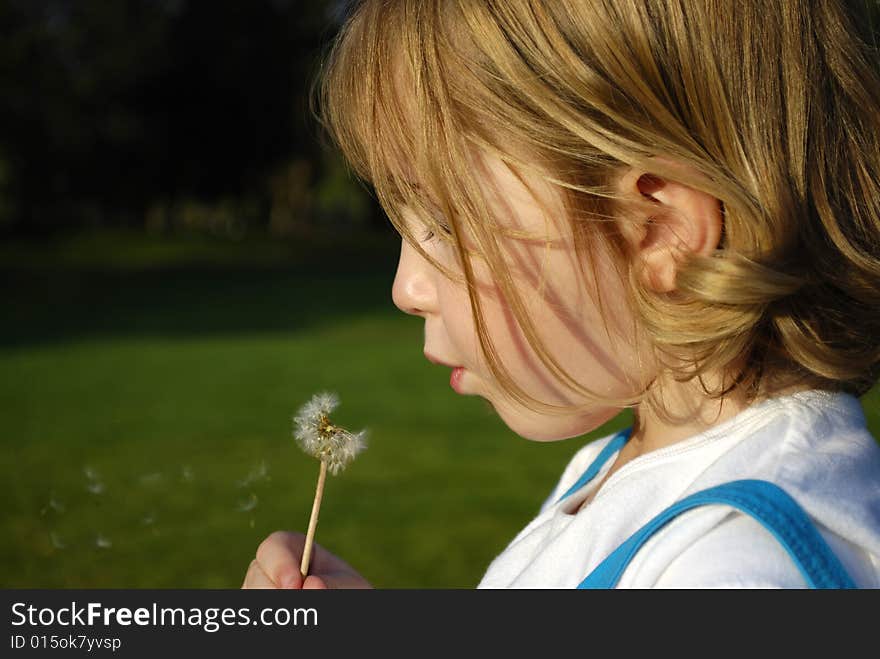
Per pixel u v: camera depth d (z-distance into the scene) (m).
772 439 0.56
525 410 0.62
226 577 2.11
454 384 0.64
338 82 0.64
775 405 0.57
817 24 0.58
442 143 0.59
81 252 15.04
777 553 0.52
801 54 0.57
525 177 0.58
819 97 0.58
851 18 0.60
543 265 0.58
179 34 16.86
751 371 0.58
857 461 0.55
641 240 0.57
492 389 0.62
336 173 18.17
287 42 17.22
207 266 13.49
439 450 3.23
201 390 4.43
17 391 4.43
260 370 5.03
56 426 3.66
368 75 0.62
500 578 0.65
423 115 0.59
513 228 0.58
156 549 2.28
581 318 0.58
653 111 0.56
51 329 7.13
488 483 2.84
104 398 4.23
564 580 0.59
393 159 0.62
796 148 0.57
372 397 4.20
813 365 0.57
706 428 0.58
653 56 0.56
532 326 0.58
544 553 0.60
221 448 3.29
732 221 0.56
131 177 17.80
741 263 0.55
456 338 0.62
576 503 0.66
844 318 0.58
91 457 3.17
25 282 10.78
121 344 6.24
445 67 0.59
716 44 0.56
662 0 0.57
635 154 0.56
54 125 13.10
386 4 0.62
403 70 0.61
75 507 2.62
